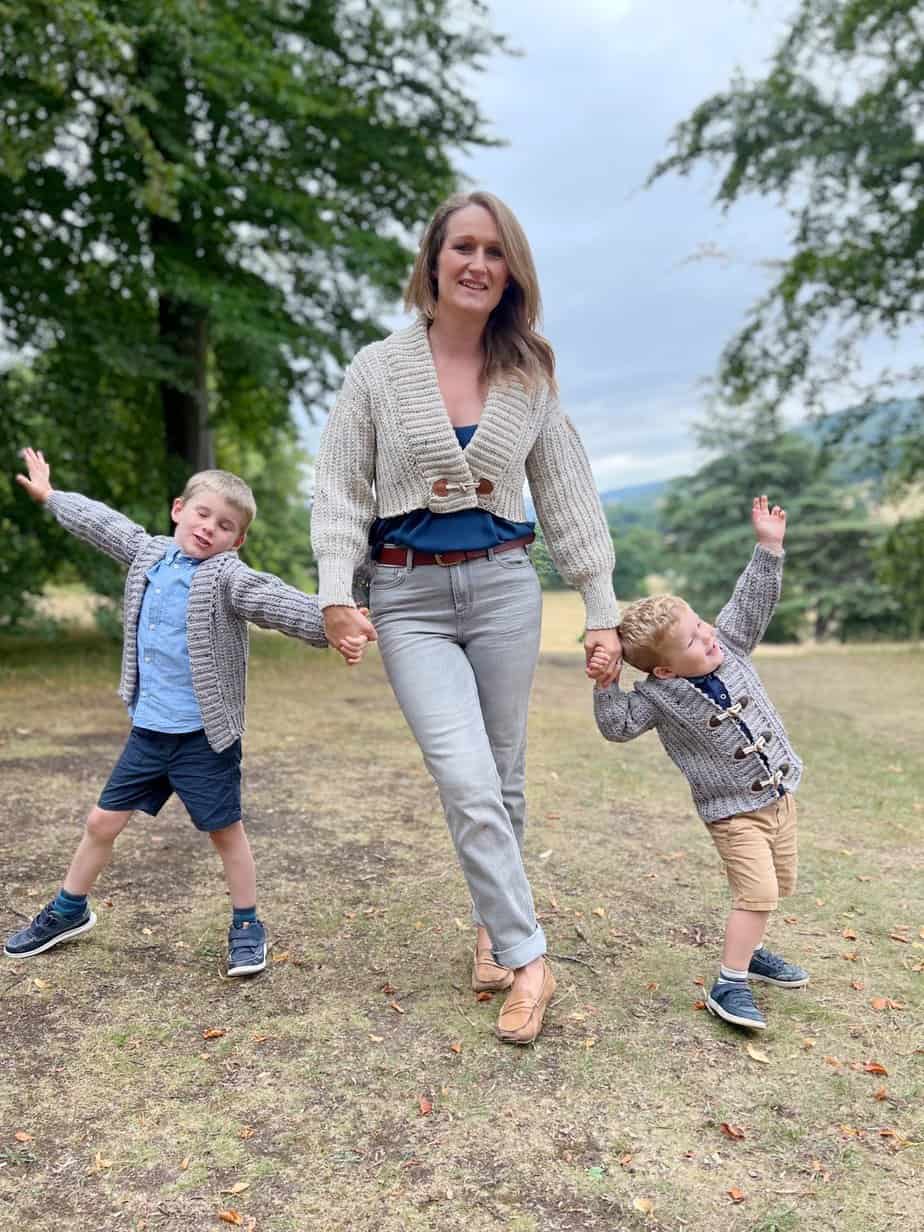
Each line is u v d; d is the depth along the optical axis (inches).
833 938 138.2
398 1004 115.2
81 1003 113.1
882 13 529.7
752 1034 110.4
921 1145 90.4
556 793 214.1
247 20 447.8
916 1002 119.0
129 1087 97.3
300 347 450.9
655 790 221.3
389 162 498.3
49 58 348.2
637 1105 96.0
